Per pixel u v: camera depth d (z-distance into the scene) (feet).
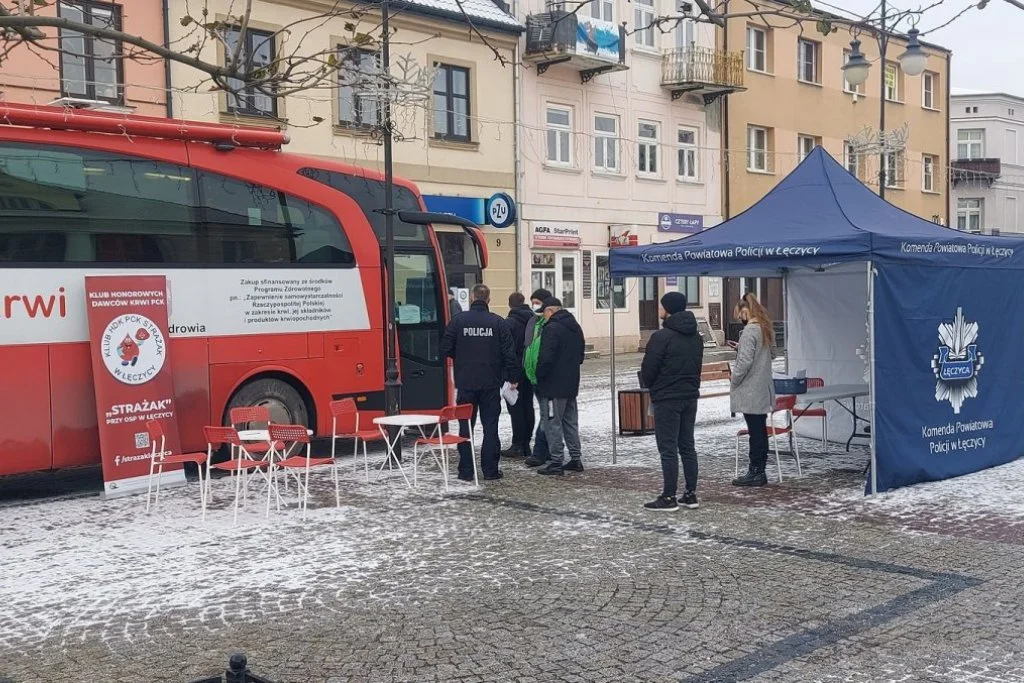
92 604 21.72
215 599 21.86
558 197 94.02
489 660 17.80
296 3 71.31
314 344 39.47
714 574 22.97
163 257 35.73
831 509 29.78
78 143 33.99
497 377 35.14
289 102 71.51
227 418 37.19
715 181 110.52
